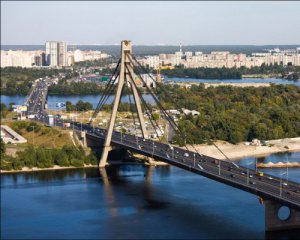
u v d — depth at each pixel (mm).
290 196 136875
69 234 137875
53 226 143625
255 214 155500
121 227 144000
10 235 136375
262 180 154500
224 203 166875
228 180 153375
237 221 149750
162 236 138000
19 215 153625
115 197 174375
